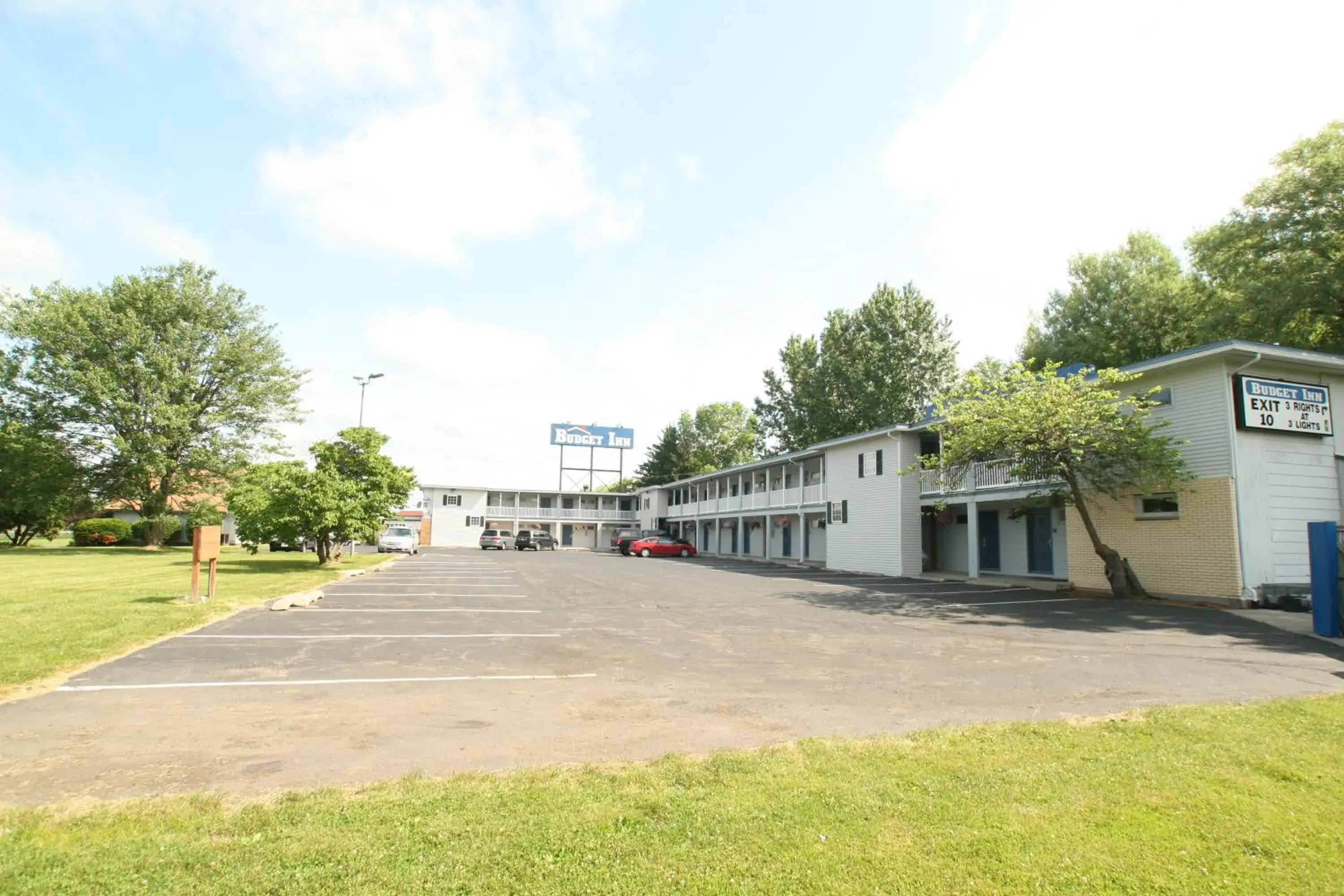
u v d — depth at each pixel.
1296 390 15.27
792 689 7.14
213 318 40.84
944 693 6.99
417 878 3.07
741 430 77.25
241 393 41.12
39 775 4.44
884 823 3.69
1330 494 15.38
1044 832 3.59
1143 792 4.14
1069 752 4.91
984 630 11.44
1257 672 7.88
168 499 40.91
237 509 25.88
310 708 6.24
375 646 9.55
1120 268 33.81
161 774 4.50
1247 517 14.41
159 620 10.71
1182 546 15.30
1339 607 10.49
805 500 32.88
